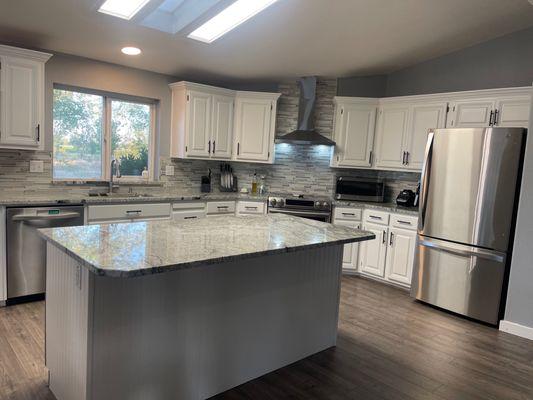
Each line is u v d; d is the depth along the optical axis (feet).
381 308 11.90
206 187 16.38
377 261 14.35
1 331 8.93
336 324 9.40
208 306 6.98
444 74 14.30
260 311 7.82
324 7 10.39
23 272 10.44
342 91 16.28
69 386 6.24
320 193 16.85
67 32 10.89
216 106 15.26
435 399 7.36
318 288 8.86
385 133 15.20
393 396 7.39
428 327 10.68
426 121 13.98
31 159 12.10
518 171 10.46
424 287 12.30
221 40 11.96
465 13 11.24
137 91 14.33
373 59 14.32
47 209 10.68
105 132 13.98
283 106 16.61
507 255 10.72
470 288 11.24
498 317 10.85
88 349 5.62
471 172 11.21
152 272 4.94
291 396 7.29
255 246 6.50
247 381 7.76
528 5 10.95
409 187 15.62
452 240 11.66
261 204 15.40
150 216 12.95
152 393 6.41
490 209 10.87
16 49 10.45
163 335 6.42
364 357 8.87
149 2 8.94
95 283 5.55
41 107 11.15
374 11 10.76
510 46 12.76
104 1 8.91
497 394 7.63
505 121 12.15
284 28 11.48
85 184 13.43
